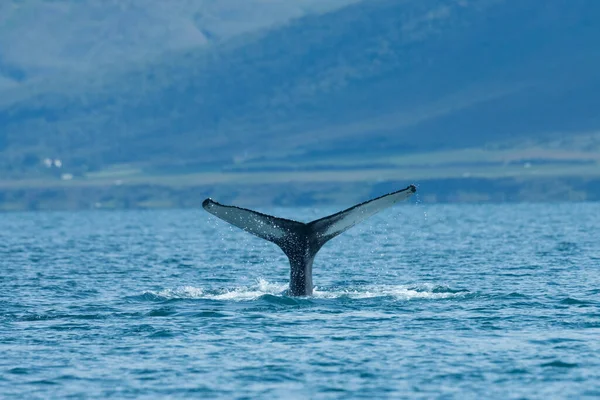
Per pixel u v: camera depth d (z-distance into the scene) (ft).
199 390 321.93
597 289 518.37
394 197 427.74
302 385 326.24
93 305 480.64
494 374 335.47
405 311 440.45
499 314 433.07
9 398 314.96
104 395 317.63
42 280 618.85
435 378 331.77
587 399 309.83
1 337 394.93
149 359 358.23
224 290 513.45
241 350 369.71
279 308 447.83
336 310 442.91
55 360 357.41
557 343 375.04
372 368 343.87
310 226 446.60
